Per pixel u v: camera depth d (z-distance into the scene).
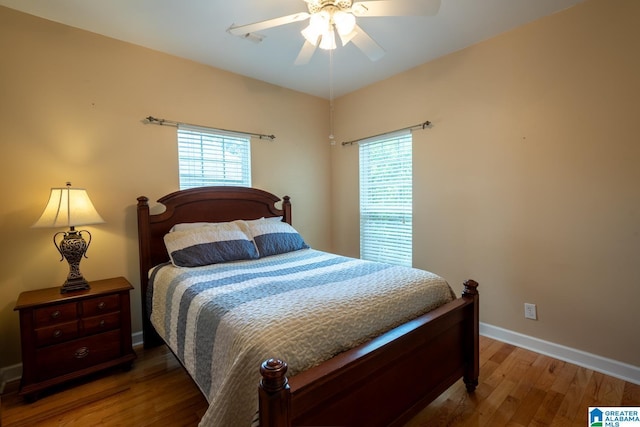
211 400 1.35
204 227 2.74
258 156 3.39
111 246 2.53
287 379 1.05
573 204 2.19
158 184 2.75
